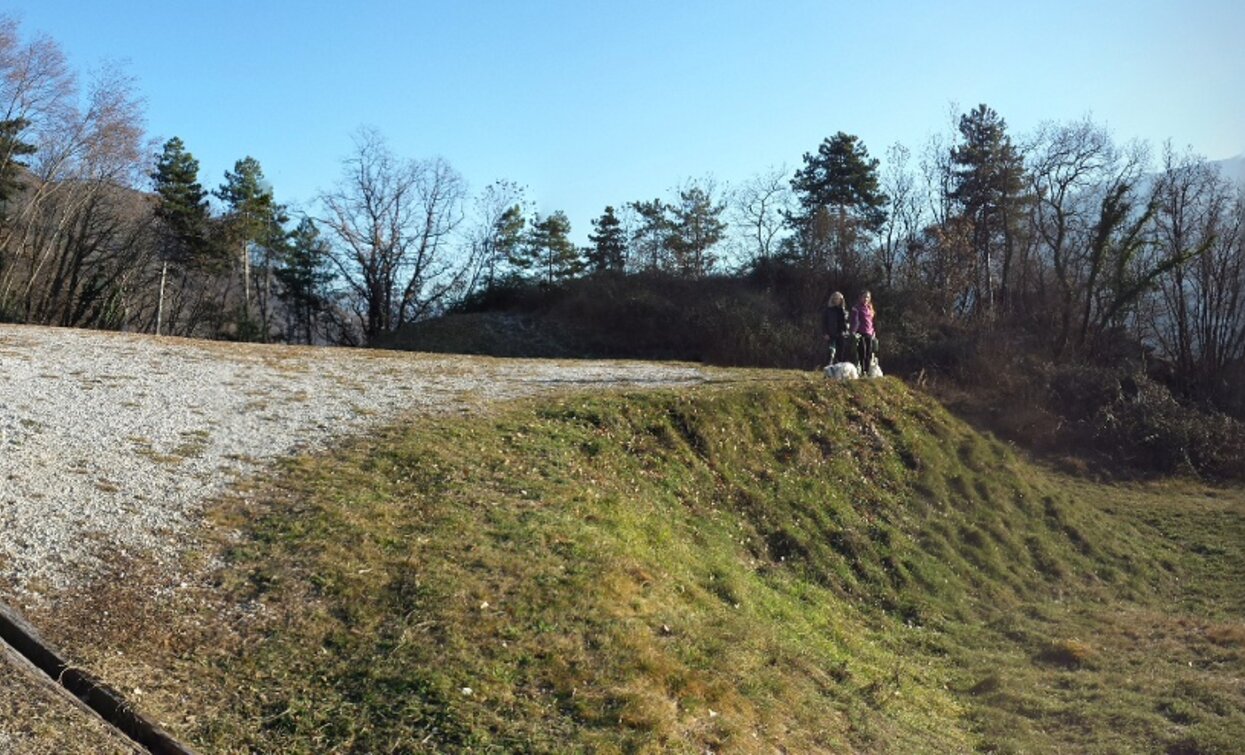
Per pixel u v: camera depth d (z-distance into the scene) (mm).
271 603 7836
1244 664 12500
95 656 6637
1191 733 9562
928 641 13273
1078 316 44094
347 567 8547
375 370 19562
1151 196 43312
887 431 19062
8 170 41312
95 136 41938
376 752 6055
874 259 47719
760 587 12648
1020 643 13648
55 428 11914
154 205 49562
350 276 52562
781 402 18422
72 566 8008
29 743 5371
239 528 9336
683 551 12125
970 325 41812
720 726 7277
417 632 7547
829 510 16141
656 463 15062
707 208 55094
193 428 12750
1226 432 30938
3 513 8859
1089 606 15969
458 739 6266
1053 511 19141
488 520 10305
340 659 7098
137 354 18531
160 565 8266
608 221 58188
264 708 6375
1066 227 47406
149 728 5828
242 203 54250
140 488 10078
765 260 46938
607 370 22078
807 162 54250
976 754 9070
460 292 53250
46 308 42281
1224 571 19109
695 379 20422
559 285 48219
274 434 12891
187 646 7043
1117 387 32906
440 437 13336
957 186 53438
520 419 15062
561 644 7746
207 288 56469
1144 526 22219
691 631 8906
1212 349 42656
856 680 10117
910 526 16641
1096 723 10047
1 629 6801
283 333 63750
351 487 10812
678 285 45406
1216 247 43938
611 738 6547
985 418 32344
